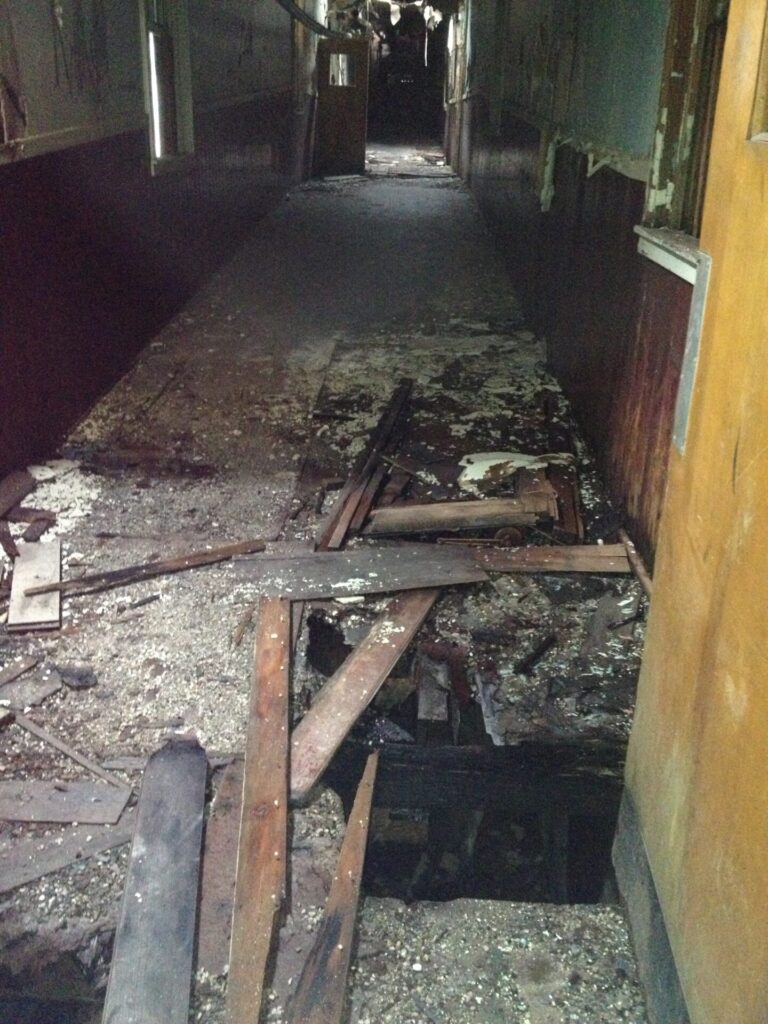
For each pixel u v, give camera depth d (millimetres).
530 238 6965
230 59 8344
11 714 2766
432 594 3428
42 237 4305
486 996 1978
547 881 2801
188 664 3033
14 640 3158
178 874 2156
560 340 5711
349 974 1998
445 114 17969
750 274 1526
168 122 6691
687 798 1748
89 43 4762
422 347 6395
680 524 1919
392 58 22750
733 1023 1432
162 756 2541
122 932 2010
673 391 3248
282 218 10727
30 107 4055
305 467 4531
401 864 3023
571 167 5398
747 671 1448
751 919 1379
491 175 9906
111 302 5391
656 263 3516
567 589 3525
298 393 5492
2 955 2037
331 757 2584
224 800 2416
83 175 4766
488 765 2721
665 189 3547
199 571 3566
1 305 3930
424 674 3096
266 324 6805
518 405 5375
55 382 4605
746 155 1575
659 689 2025
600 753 2723
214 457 4617
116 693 2896
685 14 3285
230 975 1924
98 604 3359
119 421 4996
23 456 4309
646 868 2033
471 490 4293
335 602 3393
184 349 6176
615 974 2039
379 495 4242
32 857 2268
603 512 4109
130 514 4020
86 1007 1966
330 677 3027
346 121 14562
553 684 3018
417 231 10242
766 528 1399
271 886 2137
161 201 6297
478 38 11797
